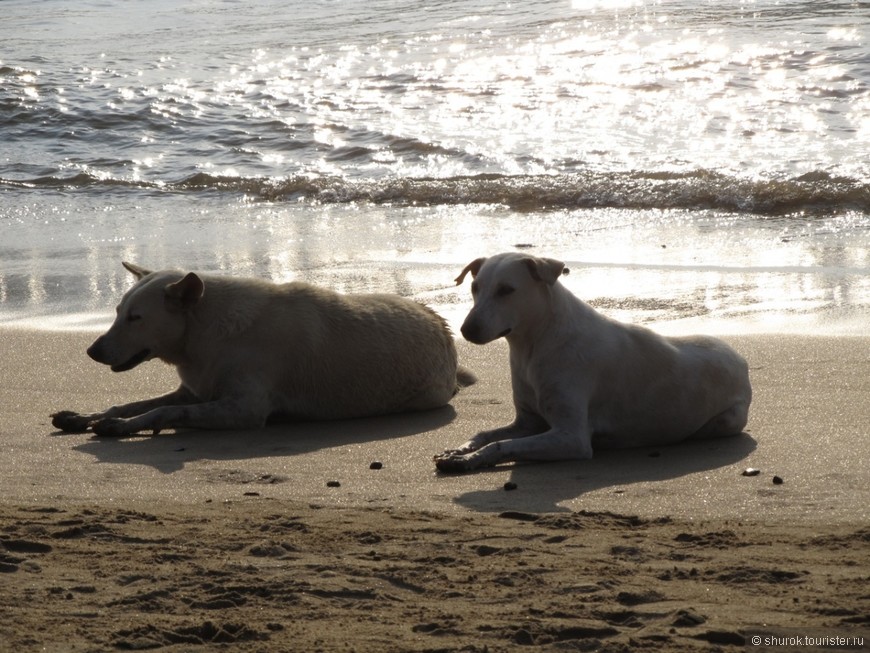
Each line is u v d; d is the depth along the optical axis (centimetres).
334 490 757
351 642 452
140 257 1697
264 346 971
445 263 1578
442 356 1034
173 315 963
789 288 1376
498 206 1973
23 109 2852
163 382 1105
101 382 1107
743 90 2630
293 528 640
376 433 941
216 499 734
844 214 1788
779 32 3166
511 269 836
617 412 862
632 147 2252
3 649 442
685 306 1314
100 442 907
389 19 3931
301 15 4200
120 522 654
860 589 508
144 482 781
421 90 2873
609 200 1942
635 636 456
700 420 873
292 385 981
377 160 2344
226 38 3822
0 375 1136
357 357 991
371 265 1582
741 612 482
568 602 501
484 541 611
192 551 588
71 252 1762
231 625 470
